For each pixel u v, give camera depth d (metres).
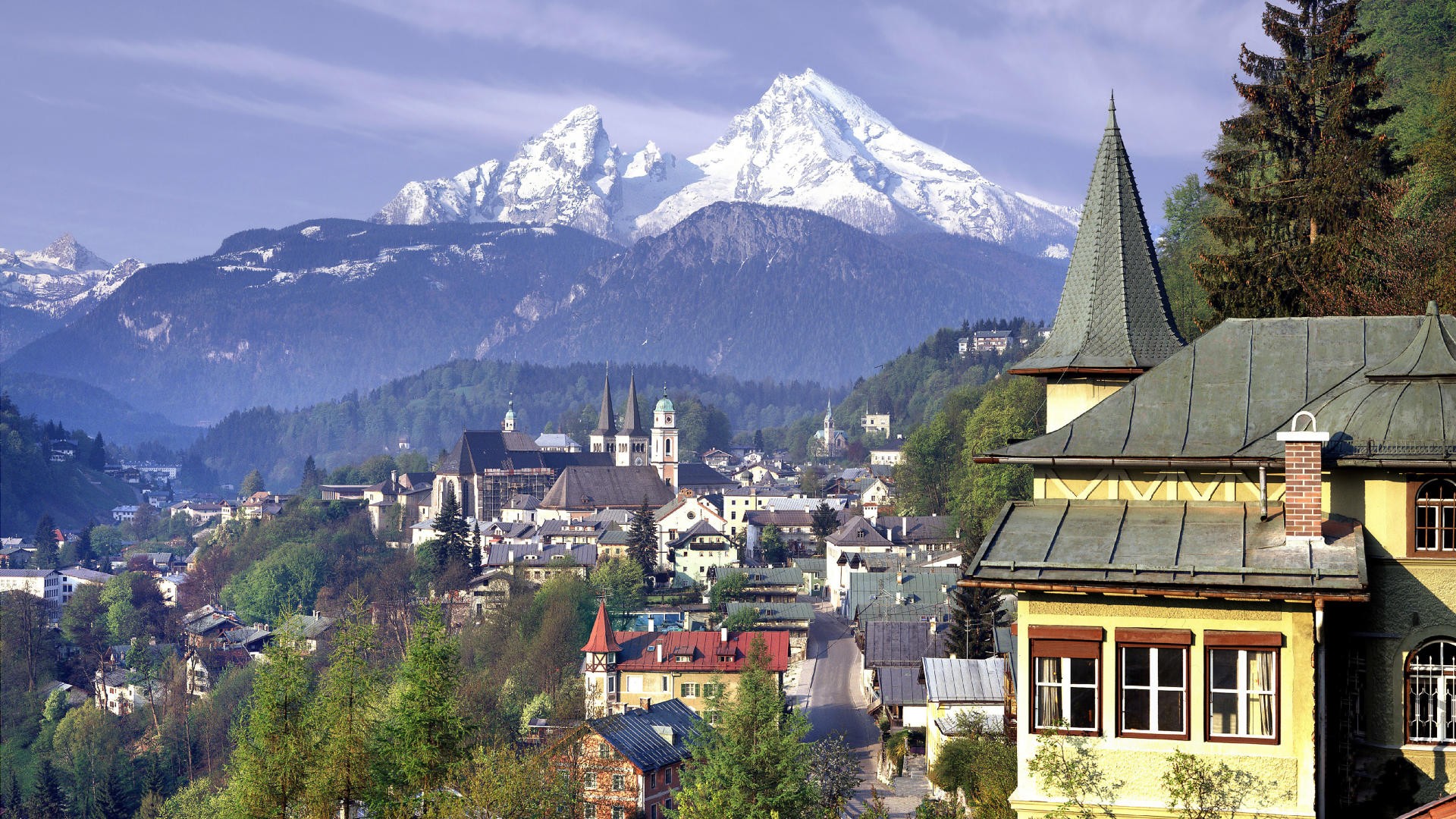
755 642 142.50
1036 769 29.95
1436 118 77.25
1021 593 30.44
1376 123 59.97
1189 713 29.23
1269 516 30.83
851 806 84.75
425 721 59.53
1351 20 61.84
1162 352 38.19
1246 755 28.86
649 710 100.88
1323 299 55.69
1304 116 61.47
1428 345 31.53
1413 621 30.20
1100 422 33.19
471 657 177.25
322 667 185.62
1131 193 40.19
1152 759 29.38
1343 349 33.16
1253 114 63.66
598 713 129.25
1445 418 30.03
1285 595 28.22
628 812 89.19
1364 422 30.61
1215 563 29.28
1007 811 52.00
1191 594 28.73
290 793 55.84
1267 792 28.69
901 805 85.38
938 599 156.38
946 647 107.62
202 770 167.00
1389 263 58.34
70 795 170.62
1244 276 57.88
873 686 123.19
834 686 142.50
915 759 98.81
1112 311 38.94
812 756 82.75
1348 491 30.66
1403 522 30.23
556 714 131.62
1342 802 30.55
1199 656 29.23
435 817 57.66
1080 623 30.00
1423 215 70.62
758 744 70.94
